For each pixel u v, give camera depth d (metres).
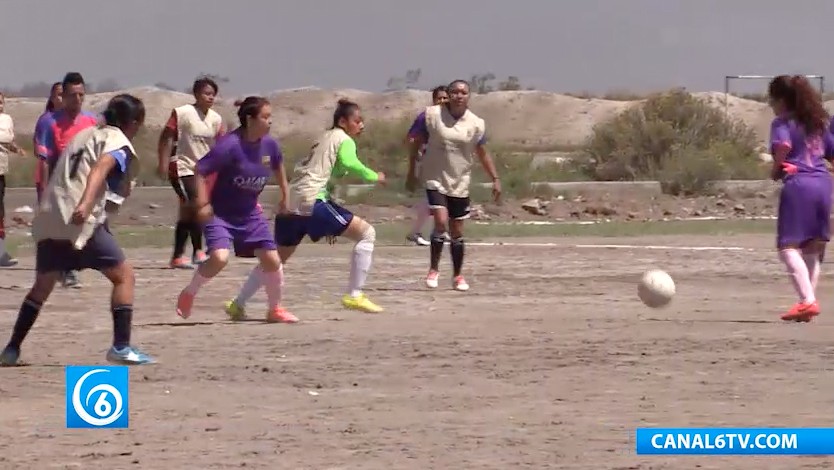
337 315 50.72
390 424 30.89
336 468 26.83
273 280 48.12
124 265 39.09
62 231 37.91
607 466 26.94
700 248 81.75
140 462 27.44
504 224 104.44
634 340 43.41
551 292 59.06
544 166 146.62
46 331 46.22
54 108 56.31
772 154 47.28
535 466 26.92
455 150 58.91
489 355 40.53
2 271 67.69
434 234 59.62
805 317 47.47
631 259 74.94
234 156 46.88
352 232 51.22
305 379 36.81
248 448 28.56
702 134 151.75
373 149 146.75
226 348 42.19
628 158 144.25
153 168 131.38
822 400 33.50
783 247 47.66
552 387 35.47
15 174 129.38
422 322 48.34
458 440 29.22
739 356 40.19
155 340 43.88
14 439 29.62
